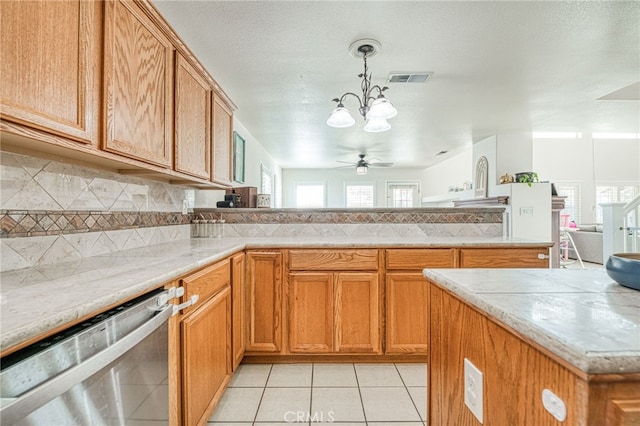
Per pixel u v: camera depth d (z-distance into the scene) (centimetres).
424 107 353
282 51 229
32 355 67
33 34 91
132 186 191
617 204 364
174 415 124
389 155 664
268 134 477
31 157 125
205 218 277
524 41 217
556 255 427
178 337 127
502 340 68
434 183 872
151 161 148
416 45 221
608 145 826
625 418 45
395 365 226
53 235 136
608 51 231
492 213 281
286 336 223
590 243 627
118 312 92
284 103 336
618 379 46
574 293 78
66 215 142
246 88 295
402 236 275
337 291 222
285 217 280
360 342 223
